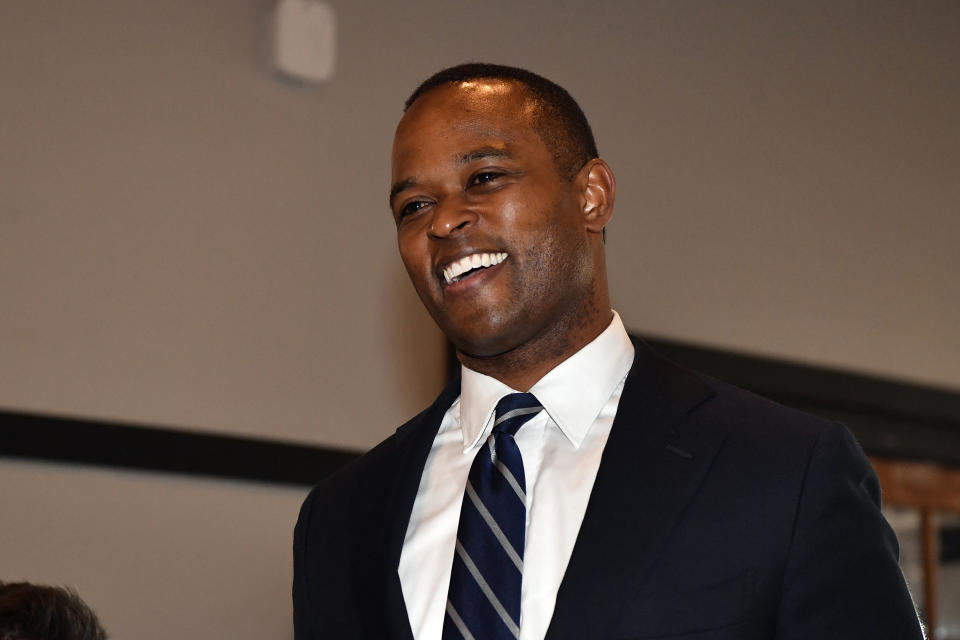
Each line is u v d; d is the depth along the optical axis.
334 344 12.92
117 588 11.45
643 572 4.84
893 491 15.77
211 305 12.38
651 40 15.26
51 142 11.94
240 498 12.19
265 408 12.46
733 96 15.66
